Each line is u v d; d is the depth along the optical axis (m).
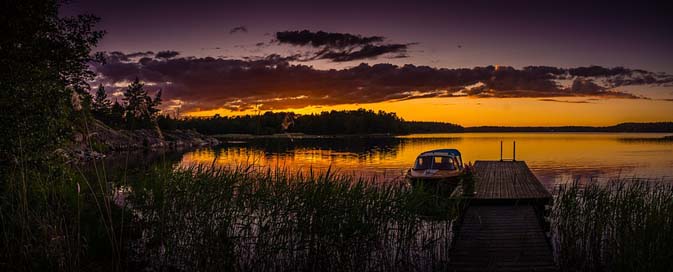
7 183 7.84
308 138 124.31
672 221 7.59
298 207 8.68
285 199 9.12
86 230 8.33
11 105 8.10
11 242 7.11
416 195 9.41
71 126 9.01
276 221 8.81
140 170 10.23
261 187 9.23
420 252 9.23
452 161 17.80
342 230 8.38
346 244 8.45
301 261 8.57
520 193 15.47
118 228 9.23
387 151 56.91
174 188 9.19
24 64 8.11
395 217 9.00
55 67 8.70
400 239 8.85
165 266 8.35
